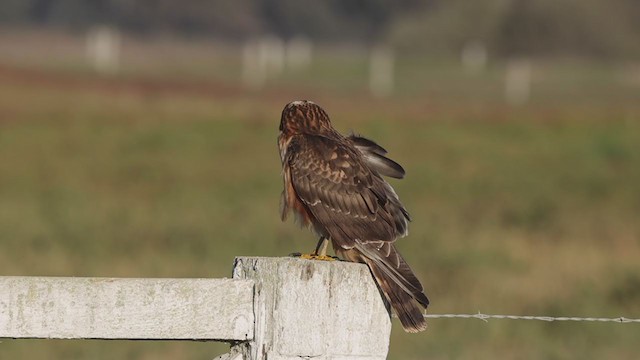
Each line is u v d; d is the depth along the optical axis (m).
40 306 5.15
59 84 40.16
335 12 127.88
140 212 21.36
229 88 44.06
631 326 13.25
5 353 11.87
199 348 12.30
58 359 11.74
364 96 44.91
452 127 34.56
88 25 119.31
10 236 18.33
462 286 15.03
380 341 5.38
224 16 123.44
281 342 5.30
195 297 5.25
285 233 19.42
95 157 27.80
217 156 28.70
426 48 91.94
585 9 92.06
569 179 27.06
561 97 50.06
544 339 12.65
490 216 21.84
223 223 20.34
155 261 16.42
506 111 39.41
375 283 5.39
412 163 28.38
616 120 36.75
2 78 40.31
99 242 17.98
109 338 5.20
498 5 92.94
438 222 20.89
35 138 29.77
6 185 23.89
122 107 35.47
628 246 18.48
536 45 92.12
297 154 6.57
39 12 119.25
